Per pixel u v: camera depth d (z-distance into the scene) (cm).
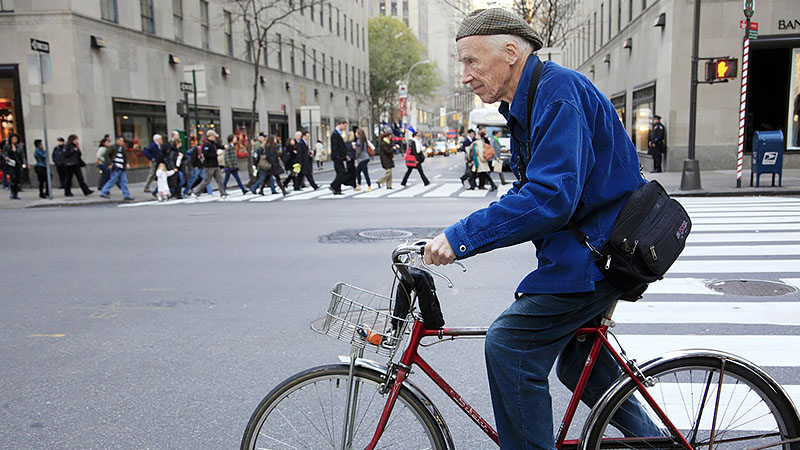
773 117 2034
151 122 2406
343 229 1030
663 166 2130
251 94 3309
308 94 4231
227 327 521
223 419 354
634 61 2620
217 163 1712
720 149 2048
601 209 218
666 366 231
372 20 6397
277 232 1016
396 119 7450
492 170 1831
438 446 234
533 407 223
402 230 1005
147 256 834
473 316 531
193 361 444
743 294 580
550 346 225
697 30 1437
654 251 210
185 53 2653
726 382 238
